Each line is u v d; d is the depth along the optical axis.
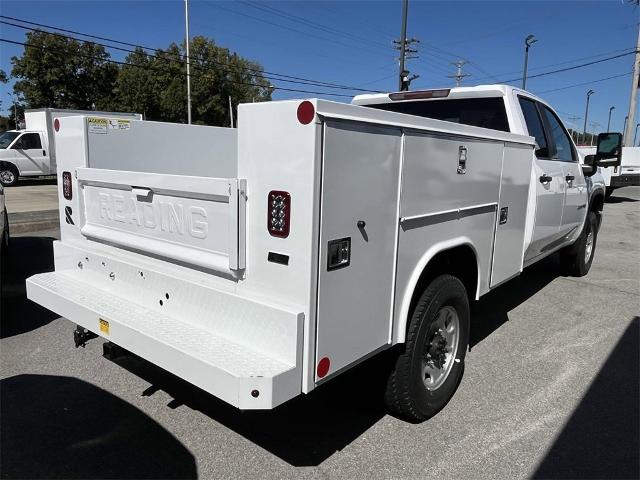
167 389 3.71
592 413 3.52
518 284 6.88
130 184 2.94
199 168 4.26
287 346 2.23
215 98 38.97
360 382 3.22
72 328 4.82
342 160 2.21
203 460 2.92
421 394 3.21
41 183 21.73
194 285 2.64
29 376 3.87
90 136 3.43
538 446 3.12
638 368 4.25
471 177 3.34
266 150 2.21
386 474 2.82
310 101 2.04
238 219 2.32
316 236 2.15
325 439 3.15
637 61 26.25
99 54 40.62
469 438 3.19
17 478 2.73
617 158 5.99
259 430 3.23
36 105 39.72
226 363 2.22
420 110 5.14
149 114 40.75
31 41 38.28
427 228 2.93
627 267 8.05
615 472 2.88
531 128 4.83
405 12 26.17
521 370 4.18
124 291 3.12
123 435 3.14
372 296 2.55
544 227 4.93
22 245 8.44
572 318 5.51
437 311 3.18
